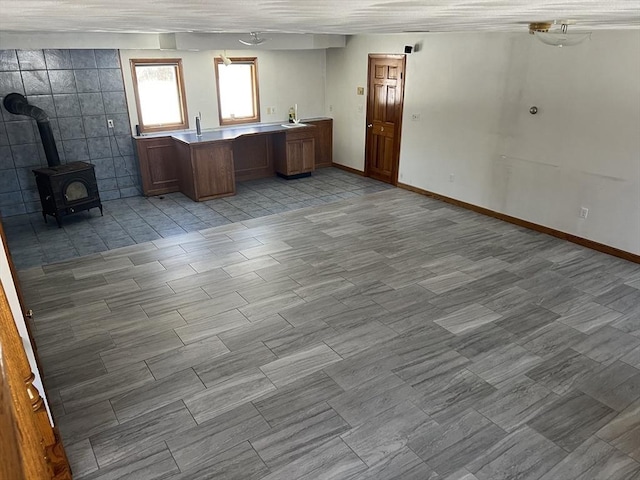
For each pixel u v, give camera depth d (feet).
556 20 7.36
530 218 18.89
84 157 21.29
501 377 10.50
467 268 15.55
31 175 20.25
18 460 1.73
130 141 22.20
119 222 19.65
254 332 12.12
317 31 12.60
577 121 16.55
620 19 7.06
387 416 9.44
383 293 13.98
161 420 9.37
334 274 15.14
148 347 11.55
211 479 8.12
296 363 10.98
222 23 7.53
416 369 10.77
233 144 25.00
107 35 18.89
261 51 24.79
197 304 13.42
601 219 16.58
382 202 22.18
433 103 21.53
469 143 20.45
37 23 7.14
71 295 13.88
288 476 8.16
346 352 11.35
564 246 17.30
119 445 8.79
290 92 26.55
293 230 18.78
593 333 12.03
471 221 19.80
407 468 8.29
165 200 22.48
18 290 8.59
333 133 28.14
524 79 17.79
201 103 23.86
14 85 19.01
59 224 18.95
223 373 10.67
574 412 9.50
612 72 15.28
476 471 8.22
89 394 10.04
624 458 8.46
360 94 25.40
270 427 9.19
